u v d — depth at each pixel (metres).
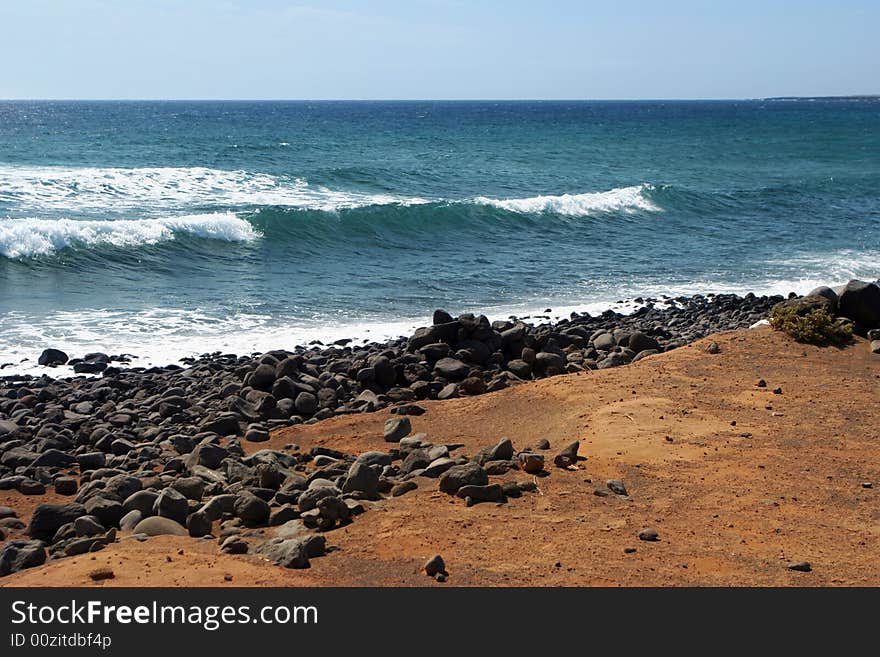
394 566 6.79
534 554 7.06
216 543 7.50
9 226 23.28
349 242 28.27
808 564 6.88
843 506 8.27
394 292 22.02
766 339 14.78
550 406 12.16
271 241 27.19
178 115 163.12
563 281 23.98
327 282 22.97
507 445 9.69
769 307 20.42
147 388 13.85
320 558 6.96
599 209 35.78
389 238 29.23
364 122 134.00
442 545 7.23
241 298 20.73
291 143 71.69
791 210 38.22
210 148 61.47
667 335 17.45
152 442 11.62
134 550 7.20
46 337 16.81
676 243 30.44
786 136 97.56
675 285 23.77
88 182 35.59
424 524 7.71
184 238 25.77
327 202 35.72
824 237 31.73
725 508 8.19
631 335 16.06
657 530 7.63
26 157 50.19
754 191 42.25
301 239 27.78
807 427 10.62
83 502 9.20
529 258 27.28
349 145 71.31
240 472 9.65
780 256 28.09
